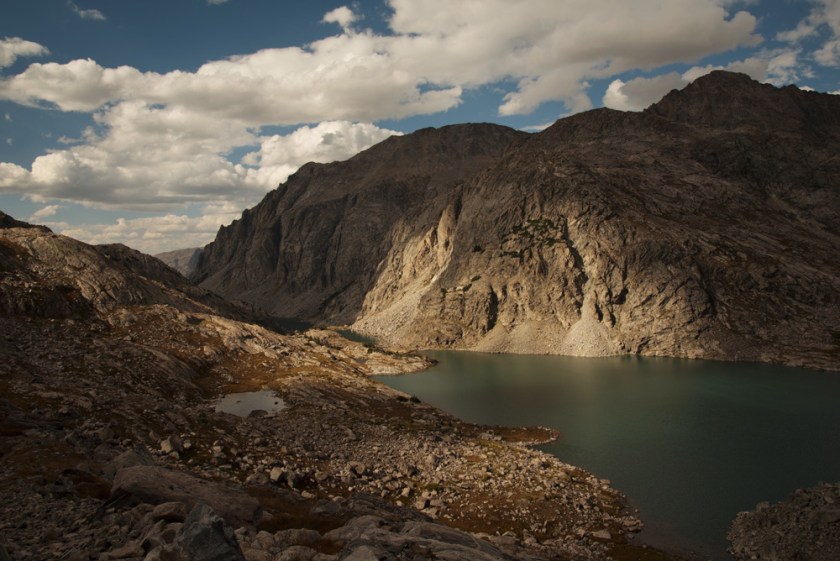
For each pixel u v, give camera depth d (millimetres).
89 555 23547
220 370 132000
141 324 140750
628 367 190250
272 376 134125
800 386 150875
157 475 35812
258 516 36031
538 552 52812
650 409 125750
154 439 67812
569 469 84062
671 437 103000
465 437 101625
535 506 66812
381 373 181375
